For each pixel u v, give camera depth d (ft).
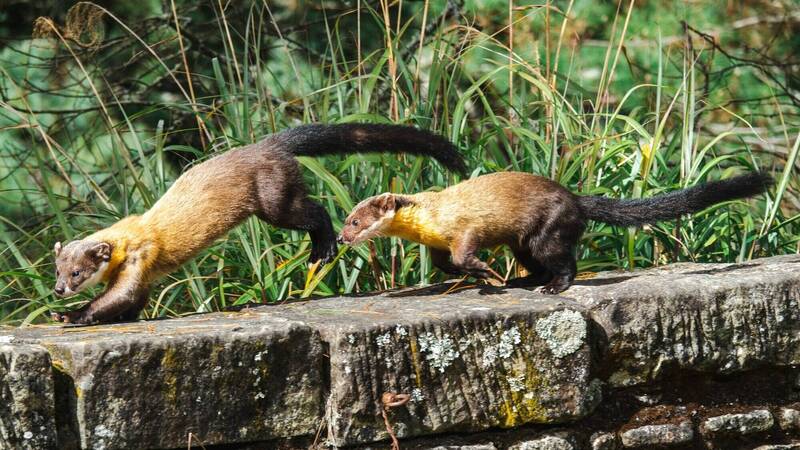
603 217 30.76
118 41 61.31
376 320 24.45
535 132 42.27
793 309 28.25
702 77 67.51
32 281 38.19
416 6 64.44
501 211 29.58
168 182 41.68
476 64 61.62
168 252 29.53
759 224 43.21
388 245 35.68
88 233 38.81
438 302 27.30
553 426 25.99
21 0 61.52
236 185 30.76
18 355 21.03
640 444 26.81
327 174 34.22
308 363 23.58
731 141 62.44
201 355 22.48
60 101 64.49
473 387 24.84
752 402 28.14
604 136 37.65
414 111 39.47
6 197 60.75
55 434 21.36
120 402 21.85
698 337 27.14
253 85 58.34
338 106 41.75
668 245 37.91
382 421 23.95
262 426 23.13
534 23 65.26
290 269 33.96
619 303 26.61
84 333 23.91
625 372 26.81
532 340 25.45
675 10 66.18
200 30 62.80
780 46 69.92
